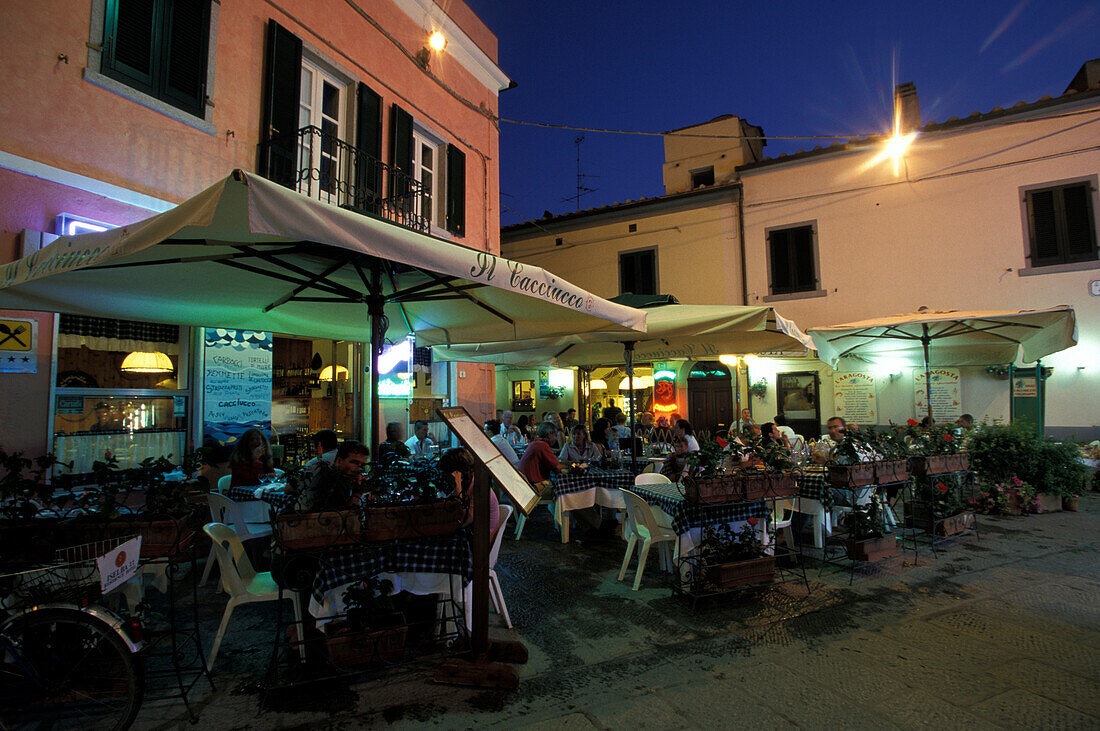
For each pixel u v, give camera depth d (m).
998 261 11.66
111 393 5.43
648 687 3.26
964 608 4.41
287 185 6.90
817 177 13.38
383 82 8.59
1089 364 10.80
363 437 8.65
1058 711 2.96
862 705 3.04
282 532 3.04
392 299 4.91
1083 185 11.10
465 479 3.89
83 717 2.90
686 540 4.73
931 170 12.31
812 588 4.89
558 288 3.97
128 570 2.86
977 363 10.26
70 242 3.05
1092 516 7.71
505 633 4.02
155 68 5.69
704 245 14.52
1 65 4.61
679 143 16.41
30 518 2.98
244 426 6.62
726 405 14.04
